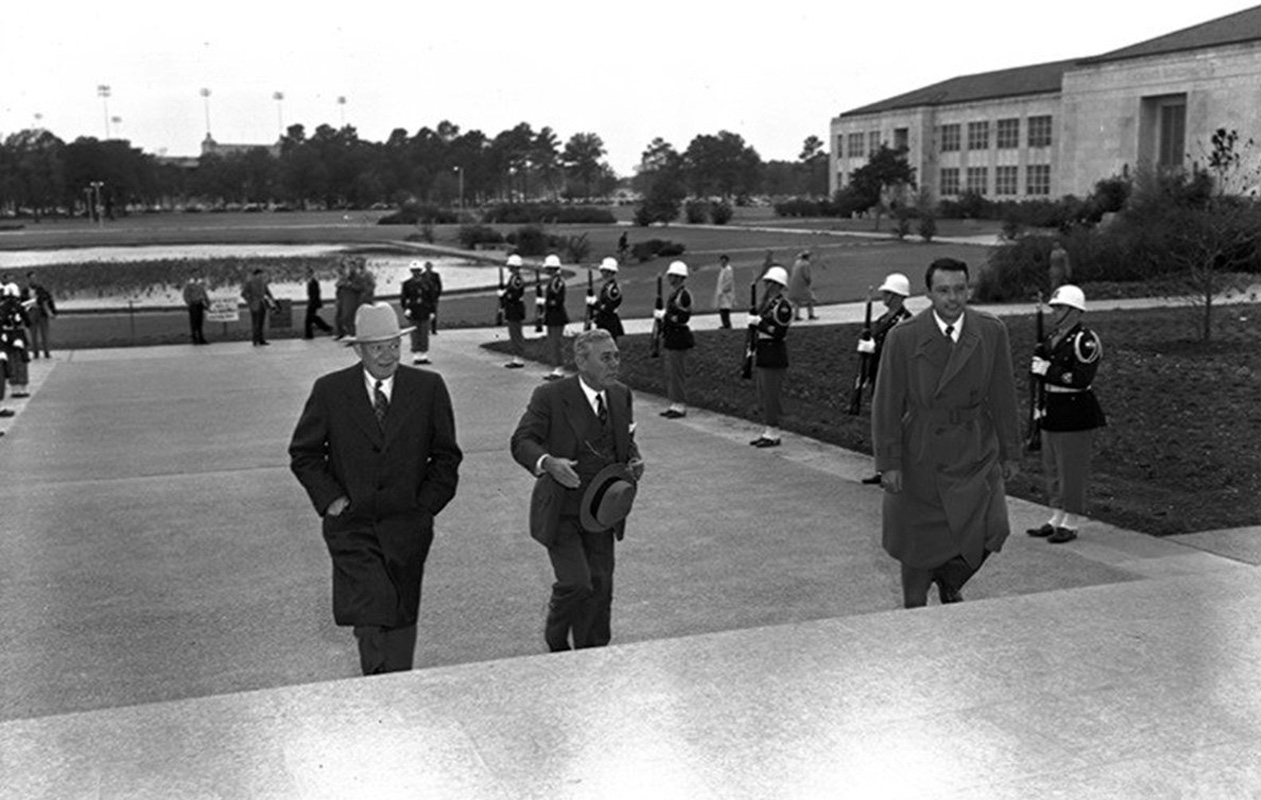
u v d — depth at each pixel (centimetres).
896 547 680
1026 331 2411
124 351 2859
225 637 811
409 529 614
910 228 8344
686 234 8869
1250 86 6588
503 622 834
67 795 406
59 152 17862
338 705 486
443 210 14500
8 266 6538
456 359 2500
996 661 531
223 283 5544
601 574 711
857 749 443
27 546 1062
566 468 663
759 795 407
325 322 3269
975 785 414
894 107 11525
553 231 9850
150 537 1088
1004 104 10138
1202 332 2306
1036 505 1123
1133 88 7381
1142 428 1424
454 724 466
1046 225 7031
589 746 446
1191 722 465
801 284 2995
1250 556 923
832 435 1501
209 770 426
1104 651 543
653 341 2312
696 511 1151
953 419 662
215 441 1586
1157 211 3869
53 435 1669
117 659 769
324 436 614
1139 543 973
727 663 533
